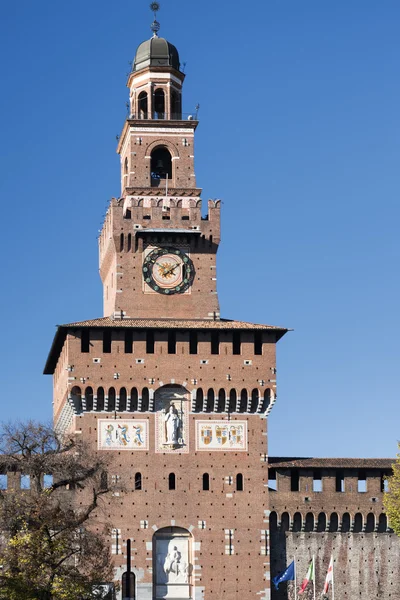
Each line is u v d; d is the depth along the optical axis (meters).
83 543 123.88
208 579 143.38
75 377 144.88
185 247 153.62
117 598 141.88
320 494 148.62
